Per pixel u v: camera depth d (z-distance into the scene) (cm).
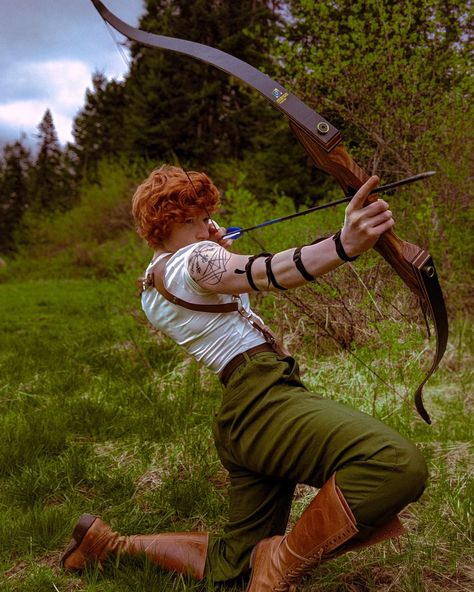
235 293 194
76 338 673
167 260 211
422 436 356
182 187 208
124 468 326
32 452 342
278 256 183
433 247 535
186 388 434
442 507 275
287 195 1334
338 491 184
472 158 542
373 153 513
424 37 517
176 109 2258
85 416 395
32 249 2292
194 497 287
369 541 189
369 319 400
